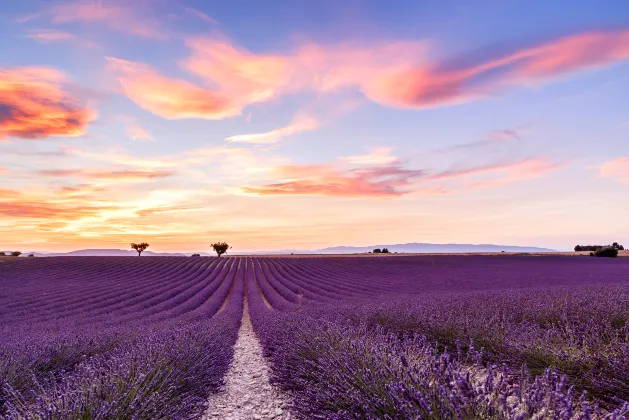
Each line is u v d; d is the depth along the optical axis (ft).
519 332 17.80
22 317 52.75
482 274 115.44
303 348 17.98
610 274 97.86
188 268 156.35
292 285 90.12
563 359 12.74
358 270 139.74
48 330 34.42
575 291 32.91
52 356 19.76
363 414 9.50
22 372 15.47
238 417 14.23
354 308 31.68
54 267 143.84
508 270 128.77
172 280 115.03
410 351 13.15
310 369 15.46
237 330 39.81
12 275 121.70
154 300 69.51
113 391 10.98
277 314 35.99
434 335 19.92
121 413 9.83
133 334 25.94
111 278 120.67
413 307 27.48
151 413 10.76
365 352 12.89
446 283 87.25
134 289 87.40
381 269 142.92
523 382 7.94
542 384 7.36
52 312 57.72
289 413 14.10
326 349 15.93
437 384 8.16
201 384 16.51
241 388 18.44
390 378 9.88
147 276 127.34
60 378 17.06
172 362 15.44
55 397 10.45
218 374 19.19
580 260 172.04
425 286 81.87
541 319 21.77
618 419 6.47
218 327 29.89
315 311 33.76
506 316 23.08
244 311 64.90
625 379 10.46
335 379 11.87
